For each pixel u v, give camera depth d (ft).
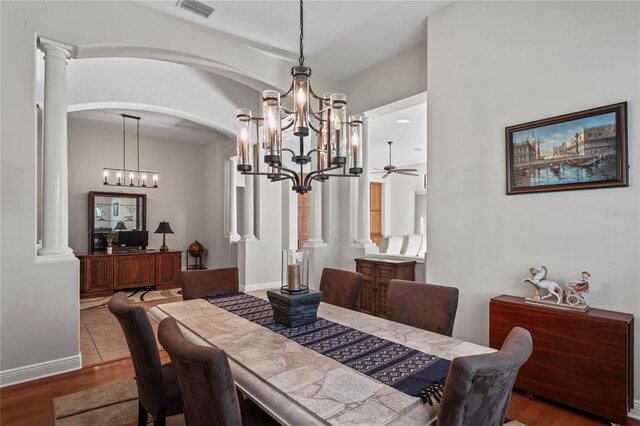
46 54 9.41
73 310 9.46
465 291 9.91
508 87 9.14
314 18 11.00
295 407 3.54
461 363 3.16
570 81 8.10
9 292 8.59
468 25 9.96
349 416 3.34
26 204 8.80
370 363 4.54
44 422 7.12
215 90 18.04
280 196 21.65
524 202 8.82
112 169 22.82
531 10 8.76
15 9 8.73
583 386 7.18
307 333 5.73
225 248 23.72
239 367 4.48
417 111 17.63
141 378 5.45
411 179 33.42
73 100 14.64
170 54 11.15
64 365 9.30
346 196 16.03
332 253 16.05
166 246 23.39
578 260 7.95
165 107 16.60
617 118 7.38
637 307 7.18
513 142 8.98
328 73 14.93
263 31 11.68
